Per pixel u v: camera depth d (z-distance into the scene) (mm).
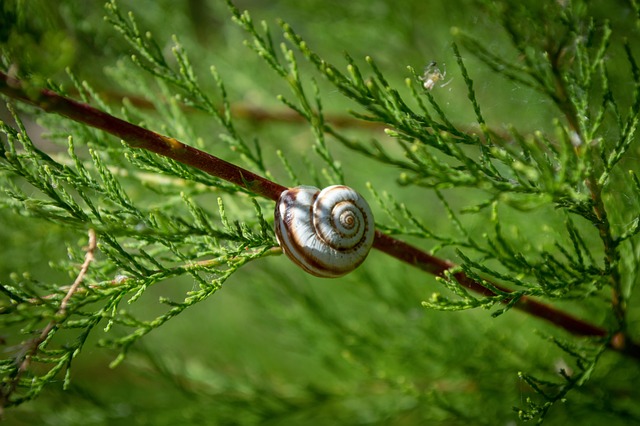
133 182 254
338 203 214
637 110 211
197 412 283
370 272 291
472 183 206
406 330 283
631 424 255
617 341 231
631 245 231
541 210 251
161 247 231
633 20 246
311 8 323
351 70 210
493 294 227
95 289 208
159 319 209
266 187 216
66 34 274
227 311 419
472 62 277
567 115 222
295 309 297
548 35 222
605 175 211
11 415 274
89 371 359
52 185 214
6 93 201
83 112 204
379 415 287
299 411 288
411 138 212
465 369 271
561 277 219
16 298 204
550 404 216
